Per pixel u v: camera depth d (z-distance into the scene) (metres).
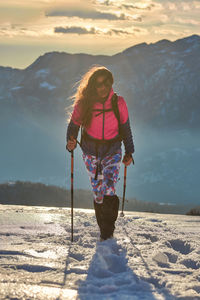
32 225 5.07
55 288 2.43
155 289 2.44
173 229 5.45
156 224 5.99
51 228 4.95
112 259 3.20
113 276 2.76
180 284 2.54
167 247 3.95
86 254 3.43
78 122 4.11
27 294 2.28
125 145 4.25
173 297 2.29
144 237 4.45
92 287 2.42
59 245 3.85
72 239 4.16
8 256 3.25
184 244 4.30
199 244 4.18
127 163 4.40
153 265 3.09
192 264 3.36
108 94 4.05
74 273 2.80
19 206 7.86
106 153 4.09
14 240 4.05
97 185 4.09
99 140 4.09
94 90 4.02
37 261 3.11
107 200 4.06
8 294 2.26
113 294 2.33
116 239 4.09
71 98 4.18
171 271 2.93
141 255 3.45
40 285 2.48
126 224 5.68
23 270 2.86
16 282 2.50
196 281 2.65
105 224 4.06
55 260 3.17
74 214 6.61
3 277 2.60
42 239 4.16
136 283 2.56
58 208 7.99
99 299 2.24
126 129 4.16
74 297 2.27
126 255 3.44
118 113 4.07
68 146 4.20
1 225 4.94
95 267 2.93
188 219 7.01
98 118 4.05
